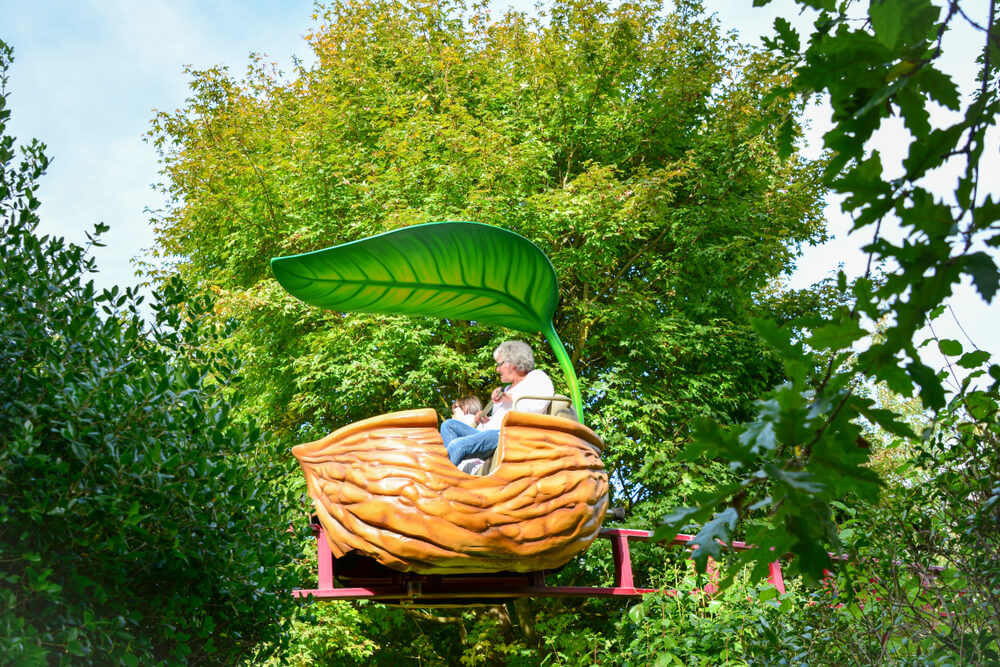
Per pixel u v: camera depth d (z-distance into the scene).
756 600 6.06
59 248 3.94
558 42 12.49
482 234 5.12
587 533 4.59
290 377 11.77
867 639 4.11
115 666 3.40
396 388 10.93
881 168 1.11
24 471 3.29
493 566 4.39
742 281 12.37
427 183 11.14
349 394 10.56
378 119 12.80
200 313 4.31
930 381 1.06
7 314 3.61
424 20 14.03
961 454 3.23
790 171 13.02
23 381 3.47
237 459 4.24
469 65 13.23
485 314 6.02
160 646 3.86
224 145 12.77
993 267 0.95
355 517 4.36
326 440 4.56
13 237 3.81
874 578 4.05
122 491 3.47
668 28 12.69
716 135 12.71
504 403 5.23
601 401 11.97
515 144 12.45
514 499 4.33
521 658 11.19
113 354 3.77
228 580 3.99
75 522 3.43
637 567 11.08
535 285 5.66
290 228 11.55
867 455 1.17
